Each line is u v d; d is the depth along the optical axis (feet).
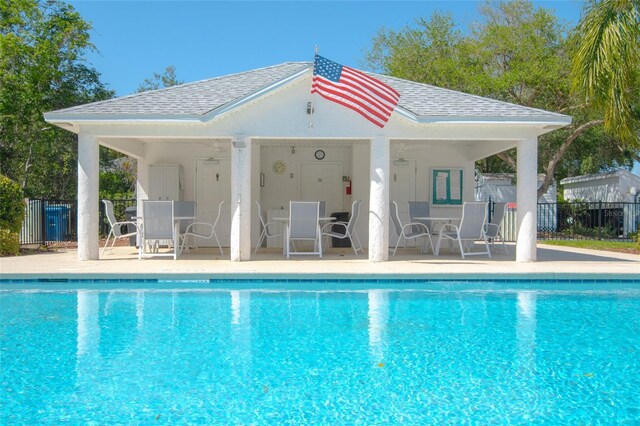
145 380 15.12
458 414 12.81
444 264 36.58
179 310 24.58
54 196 91.40
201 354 17.65
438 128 37.99
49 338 19.56
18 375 15.52
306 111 38.01
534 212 38.42
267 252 45.75
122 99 39.86
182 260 38.91
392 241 52.90
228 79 46.11
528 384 14.92
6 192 44.62
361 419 12.50
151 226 38.99
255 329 21.06
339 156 55.31
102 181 95.35
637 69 45.83
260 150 55.01
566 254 46.75
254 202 52.24
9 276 30.83
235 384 14.83
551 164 78.02
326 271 31.81
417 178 53.21
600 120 71.15
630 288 30.89
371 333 20.51
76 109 37.27
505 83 72.13
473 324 22.07
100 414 12.71
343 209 55.31
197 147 52.80
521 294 28.96
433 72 81.82
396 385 14.82
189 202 46.85
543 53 74.02
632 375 15.71
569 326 21.85
